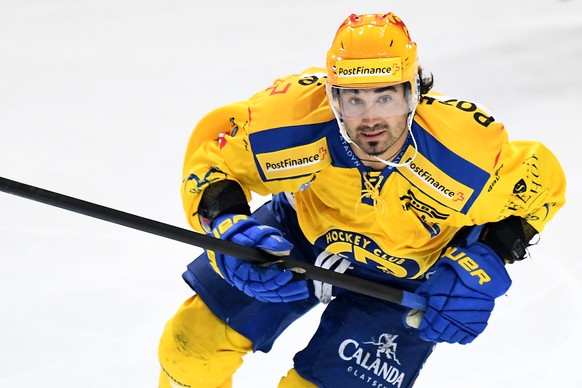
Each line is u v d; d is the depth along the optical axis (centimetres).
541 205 923
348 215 931
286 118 876
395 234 923
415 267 956
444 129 846
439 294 895
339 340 961
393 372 959
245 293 930
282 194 1019
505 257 934
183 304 1012
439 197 872
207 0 2442
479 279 895
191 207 943
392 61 803
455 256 907
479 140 848
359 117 827
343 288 977
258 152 889
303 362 958
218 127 939
